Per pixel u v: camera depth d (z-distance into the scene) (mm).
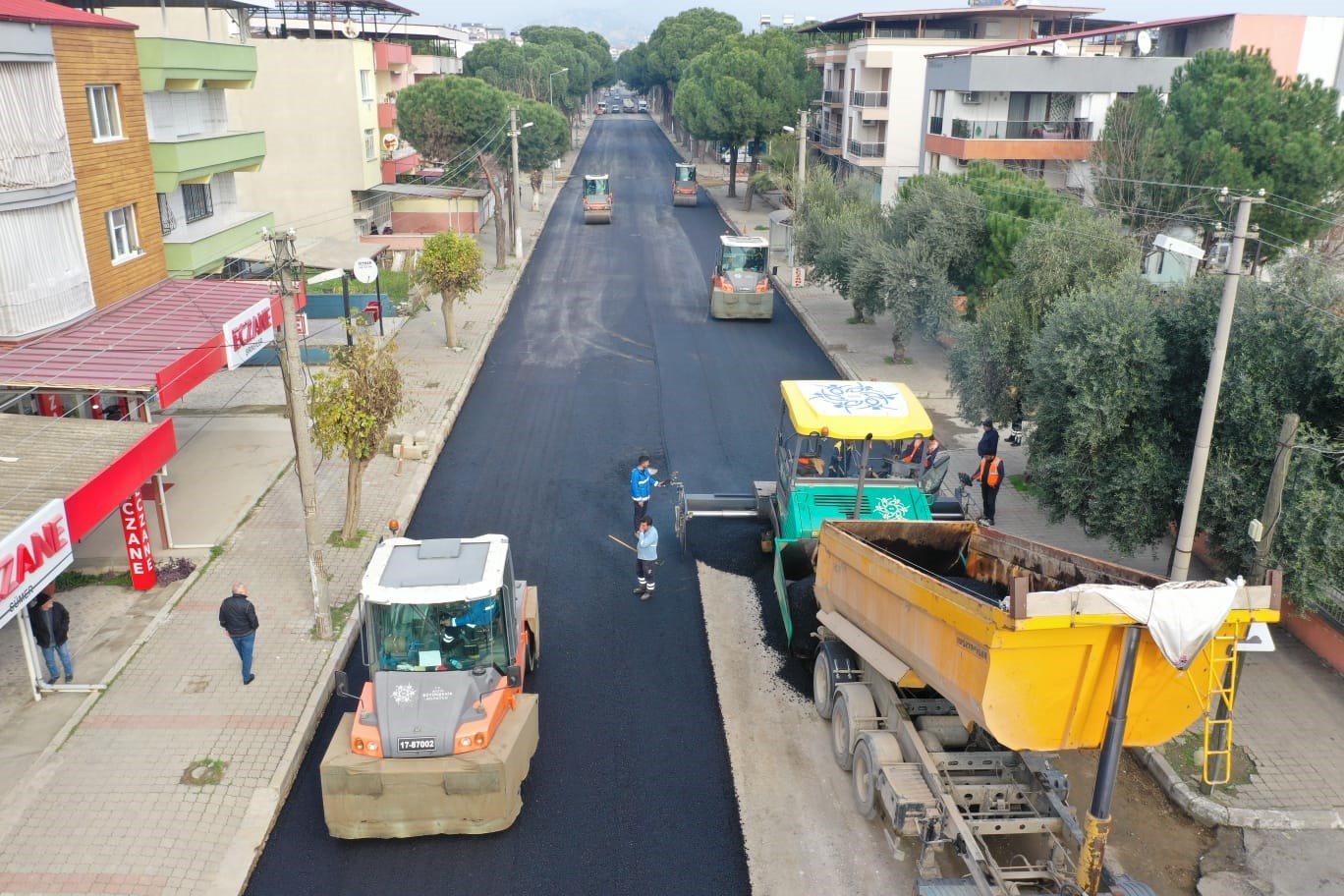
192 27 38062
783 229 47594
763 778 11117
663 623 14617
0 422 14898
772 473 20516
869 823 10391
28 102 17281
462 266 28062
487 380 26875
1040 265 19375
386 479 19516
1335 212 27734
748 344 31047
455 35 84188
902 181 37281
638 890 9422
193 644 13445
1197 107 29109
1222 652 8023
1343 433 11531
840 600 11383
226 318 19562
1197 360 12977
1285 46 41188
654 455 21469
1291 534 11156
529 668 13055
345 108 41656
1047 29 59031
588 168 80312
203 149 23781
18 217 17219
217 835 9992
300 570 15703
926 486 14953
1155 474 12695
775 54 61500
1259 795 10812
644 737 11859
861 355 29109
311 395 16266
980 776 9414
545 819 10398
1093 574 9766
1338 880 9727
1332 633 13383
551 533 17547
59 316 18234
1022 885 8656
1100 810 7910
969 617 8234
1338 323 11047
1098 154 31703
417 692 10055
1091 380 13031
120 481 13414
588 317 34156
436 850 9953
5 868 9445
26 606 11016
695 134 66312
